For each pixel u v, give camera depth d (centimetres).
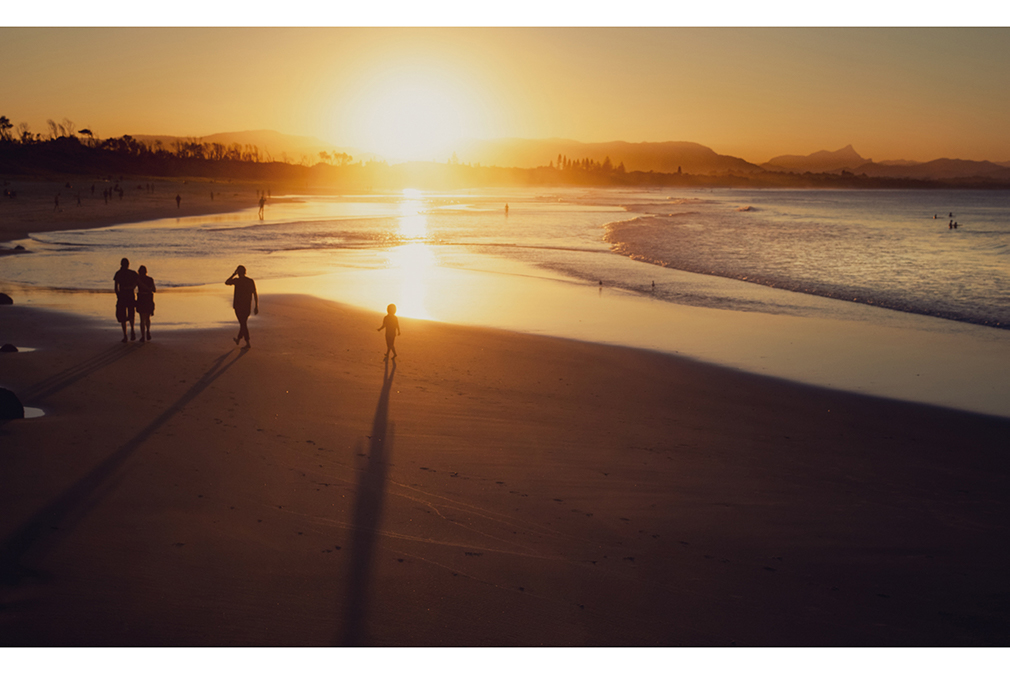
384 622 465
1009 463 827
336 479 696
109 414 852
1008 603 520
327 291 2045
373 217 6100
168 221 5028
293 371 1102
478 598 499
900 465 810
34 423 808
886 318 1872
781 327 1702
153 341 1278
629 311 1866
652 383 1147
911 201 17125
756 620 488
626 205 11012
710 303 2045
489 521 623
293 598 486
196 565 520
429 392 1023
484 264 2869
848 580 547
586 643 455
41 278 2120
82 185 10150
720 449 841
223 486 662
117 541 548
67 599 469
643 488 713
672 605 502
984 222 7975
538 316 1755
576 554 571
